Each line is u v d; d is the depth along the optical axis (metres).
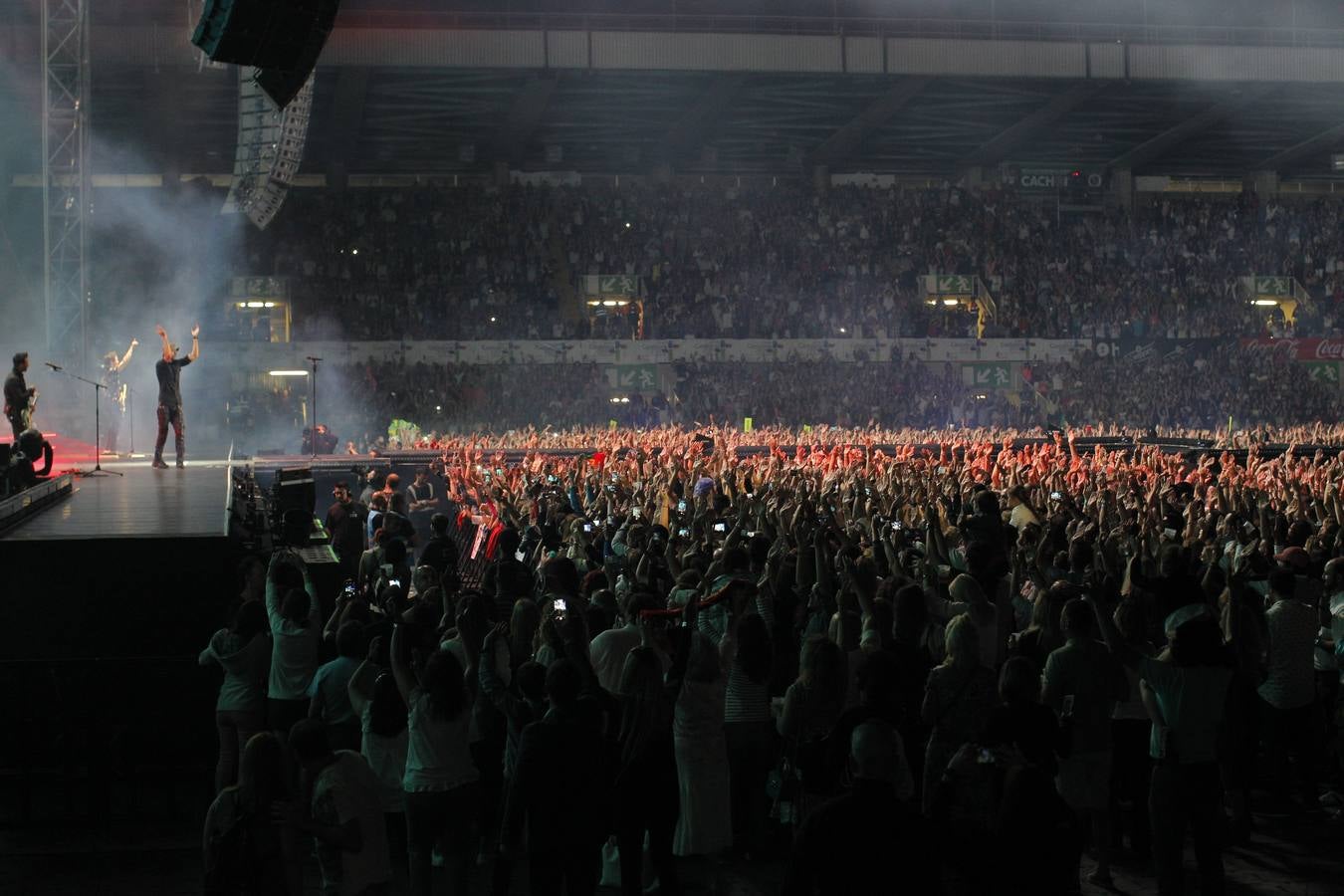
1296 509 19.09
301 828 8.27
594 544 16.98
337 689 11.00
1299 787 13.77
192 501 20.48
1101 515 19.03
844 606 11.36
